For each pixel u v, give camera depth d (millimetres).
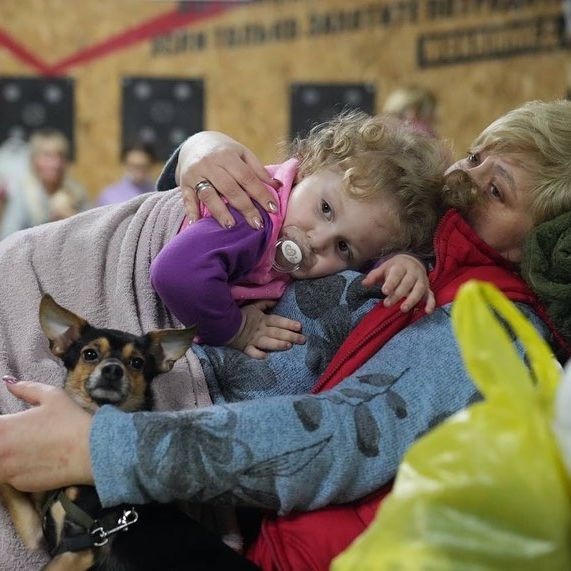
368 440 1183
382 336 1311
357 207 1387
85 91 5230
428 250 1455
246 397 1353
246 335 1387
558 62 5148
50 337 1291
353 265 1442
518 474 846
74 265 1452
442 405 1220
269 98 5254
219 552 1182
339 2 5215
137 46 5234
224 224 1358
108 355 1267
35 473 1169
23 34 5188
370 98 5234
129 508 1200
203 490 1145
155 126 5238
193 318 1337
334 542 1197
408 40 5215
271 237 1397
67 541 1187
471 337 901
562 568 836
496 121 1436
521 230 1391
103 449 1136
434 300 1312
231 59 5246
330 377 1303
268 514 1268
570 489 847
